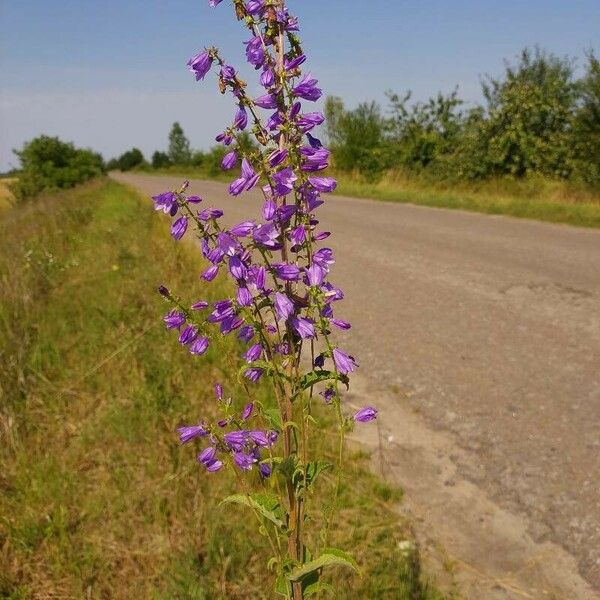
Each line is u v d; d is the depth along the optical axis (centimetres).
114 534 300
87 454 362
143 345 496
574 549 292
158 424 388
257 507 177
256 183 154
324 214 1512
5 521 304
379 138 2500
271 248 157
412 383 472
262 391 420
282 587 176
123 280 713
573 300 654
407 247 994
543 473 349
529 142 1842
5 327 539
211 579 269
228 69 150
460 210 1463
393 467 360
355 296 714
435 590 267
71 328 550
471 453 373
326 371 165
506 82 1938
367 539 295
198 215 158
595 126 1551
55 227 1237
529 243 978
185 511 312
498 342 547
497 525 310
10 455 365
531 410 421
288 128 149
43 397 432
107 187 2888
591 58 1525
